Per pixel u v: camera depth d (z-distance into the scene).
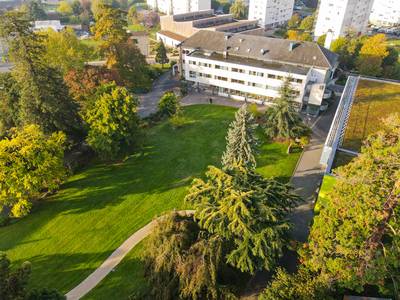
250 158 38.34
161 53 80.38
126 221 35.47
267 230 23.88
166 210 36.69
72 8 144.62
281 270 24.55
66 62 62.78
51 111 41.44
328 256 22.72
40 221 35.75
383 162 21.61
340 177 24.64
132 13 134.12
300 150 47.50
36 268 30.31
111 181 41.69
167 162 45.28
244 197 23.78
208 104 63.00
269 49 63.22
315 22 115.06
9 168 34.44
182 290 22.69
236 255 24.38
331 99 61.78
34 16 129.75
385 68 69.88
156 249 24.31
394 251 21.31
